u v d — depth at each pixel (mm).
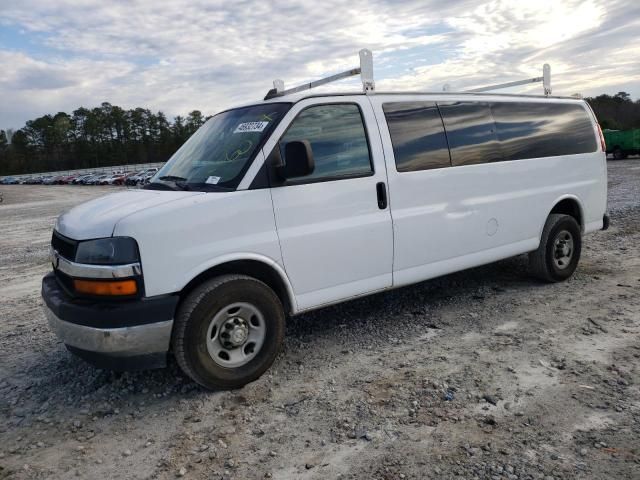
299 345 4641
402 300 5711
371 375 3967
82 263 3484
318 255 4145
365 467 2883
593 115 6539
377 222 4418
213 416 3529
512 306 5340
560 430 3107
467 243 5090
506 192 5391
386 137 4527
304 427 3320
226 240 3723
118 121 129750
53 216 21438
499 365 3996
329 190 4168
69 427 3506
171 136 129500
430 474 2789
